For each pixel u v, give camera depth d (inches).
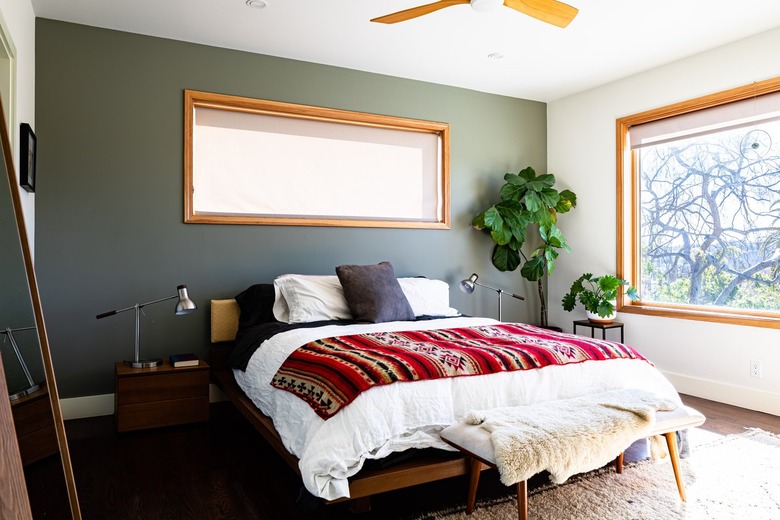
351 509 84.0
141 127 149.6
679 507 89.1
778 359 143.3
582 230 200.7
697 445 118.3
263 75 164.4
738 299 156.2
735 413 144.1
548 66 174.4
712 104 158.7
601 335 193.8
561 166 209.6
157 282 151.5
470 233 200.4
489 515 86.5
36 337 61.2
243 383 129.3
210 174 159.3
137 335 137.6
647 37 150.6
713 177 162.6
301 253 170.6
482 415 85.7
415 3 131.3
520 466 73.8
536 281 213.0
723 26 143.3
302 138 172.1
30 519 46.3
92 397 144.1
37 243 138.6
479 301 202.2
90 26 144.3
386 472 83.7
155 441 124.6
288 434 92.7
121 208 147.3
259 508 90.0
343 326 134.2
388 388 86.9
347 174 179.0
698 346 162.9
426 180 193.6
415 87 188.7
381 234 183.8
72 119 142.3
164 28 146.3
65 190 141.3
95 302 144.6
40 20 139.2
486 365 97.2
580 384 103.9
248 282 163.0
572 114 204.7
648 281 182.4
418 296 166.6
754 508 88.7
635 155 185.2
